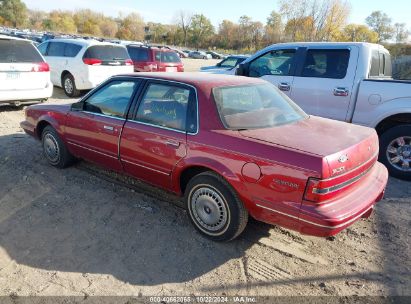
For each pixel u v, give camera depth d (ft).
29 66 27.50
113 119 14.28
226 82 13.05
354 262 11.42
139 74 14.20
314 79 20.36
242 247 11.96
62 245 11.71
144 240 12.12
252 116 12.28
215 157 11.30
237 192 11.03
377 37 260.21
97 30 336.90
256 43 276.62
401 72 44.96
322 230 9.68
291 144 10.46
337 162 9.87
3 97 26.50
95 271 10.58
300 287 10.25
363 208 10.49
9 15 313.53
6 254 11.21
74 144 16.16
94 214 13.58
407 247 12.33
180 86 12.70
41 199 14.57
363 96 18.67
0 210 13.71
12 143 21.03
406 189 17.07
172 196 15.14
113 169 15.20
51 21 323.37
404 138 17.79
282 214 10.24
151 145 12.92
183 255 11.43
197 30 315.99
